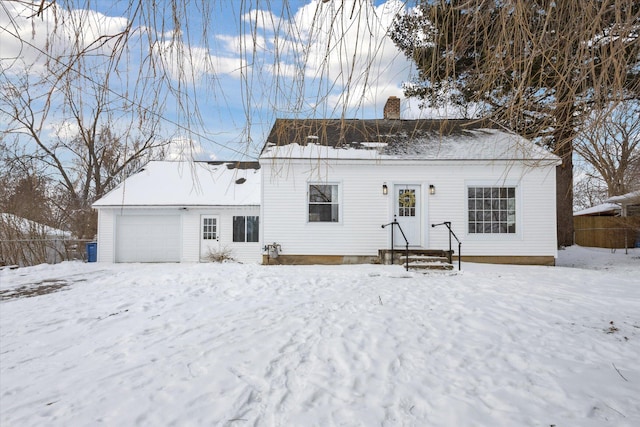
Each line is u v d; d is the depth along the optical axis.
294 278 9.41
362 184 12.34
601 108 2.38
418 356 4.24
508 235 12.21
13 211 15.88
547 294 7.12
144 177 18.33
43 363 4.46
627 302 6.43
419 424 2.97
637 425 2.85
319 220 12.41
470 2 2.15
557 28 2.20
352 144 12.51
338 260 12.27
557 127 2.96
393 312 5.98
